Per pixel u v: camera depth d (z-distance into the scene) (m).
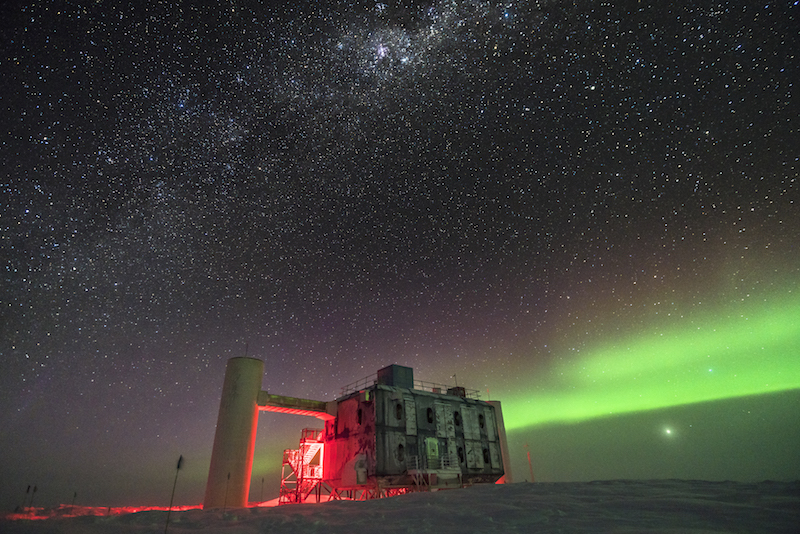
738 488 14.85
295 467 36.06
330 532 12.16
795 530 9.19
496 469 34.75
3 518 14.54
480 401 37.78
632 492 15.84
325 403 34.81
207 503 27.00
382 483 28.45
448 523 12.59
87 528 13.30
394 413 31.31
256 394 31.22
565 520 11.73
